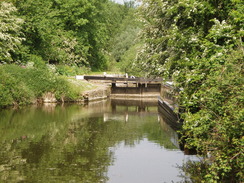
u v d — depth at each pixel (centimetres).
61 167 1159
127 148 1423
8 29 2934
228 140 729
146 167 1166
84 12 4678
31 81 2827
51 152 1347
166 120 2227
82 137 1630
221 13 1253
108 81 4141
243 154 679
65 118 2181
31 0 3447
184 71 1127
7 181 1018
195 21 1309
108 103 3203
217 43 1085
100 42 5294
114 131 1798
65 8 4475
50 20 4062
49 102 2945
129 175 1083
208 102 825
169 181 1028
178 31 1313
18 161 1218
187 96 1004
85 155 1312
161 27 1695
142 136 1675
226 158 742
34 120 2064
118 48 5984
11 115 2211
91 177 1065
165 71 1362
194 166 1133
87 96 3250
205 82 882
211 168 792
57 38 4162
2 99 2466
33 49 3619
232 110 727
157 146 1462
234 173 838
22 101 2688
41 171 1116
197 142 873
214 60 897
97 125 1972
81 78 3816
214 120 780
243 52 812
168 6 1471
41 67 3350
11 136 1617
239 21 998
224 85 776
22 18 3325
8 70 2705
